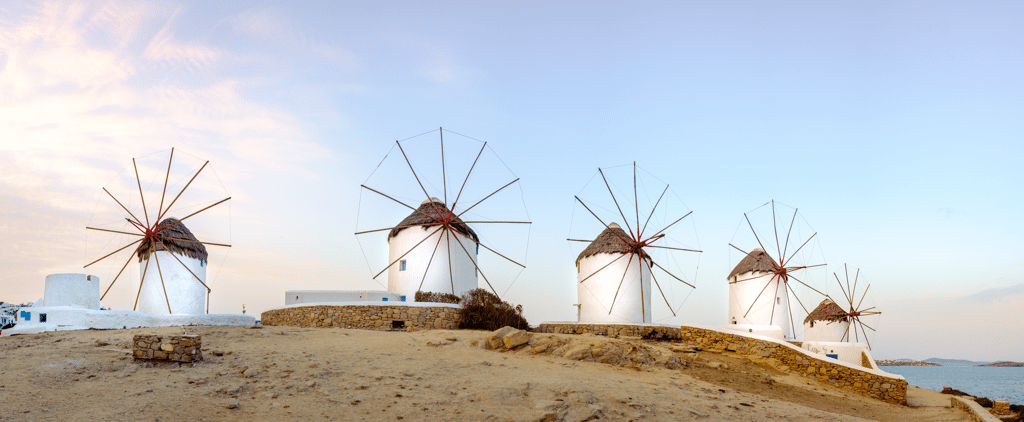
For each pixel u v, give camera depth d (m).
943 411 21.31
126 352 17.53
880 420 19.36
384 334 24.28
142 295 29.30
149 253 29.44
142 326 25.05
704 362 24.28
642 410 16.25
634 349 23.17
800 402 20.34
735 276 44.41
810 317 47.16
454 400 15.49
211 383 15.11
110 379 14.98
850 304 46.56
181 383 14.91
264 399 14.38
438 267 35.41
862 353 33.25
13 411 12.30
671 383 20.14
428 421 13.92
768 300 42.72
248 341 20.83
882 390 23.11
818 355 24.64
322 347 20.31
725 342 26.61
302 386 15.46
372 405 14.60
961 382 118.44
